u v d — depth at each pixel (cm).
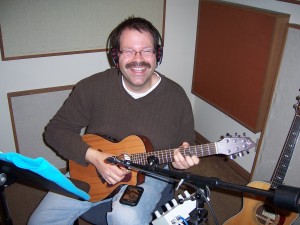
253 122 199
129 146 150
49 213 144
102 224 148
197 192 94
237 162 232
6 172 93
